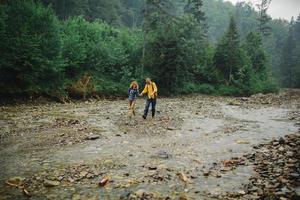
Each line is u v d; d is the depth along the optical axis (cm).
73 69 3000
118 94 3161
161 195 707
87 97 2869
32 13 2511
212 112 2289
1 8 2267
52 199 677
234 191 734
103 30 4000
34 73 2394
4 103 2208
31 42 2333
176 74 3825
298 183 762
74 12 5422
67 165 912
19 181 771
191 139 1316
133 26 7319
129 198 688
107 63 3328
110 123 1627
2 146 1116
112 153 1056
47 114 1881
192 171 884
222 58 5062
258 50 6116
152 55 3756
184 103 2928
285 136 1365
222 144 1240
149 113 2036
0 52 2205
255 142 1288
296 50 12575
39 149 1088
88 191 724
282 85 11306
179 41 3881
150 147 1155
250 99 3650
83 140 1231
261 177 826
